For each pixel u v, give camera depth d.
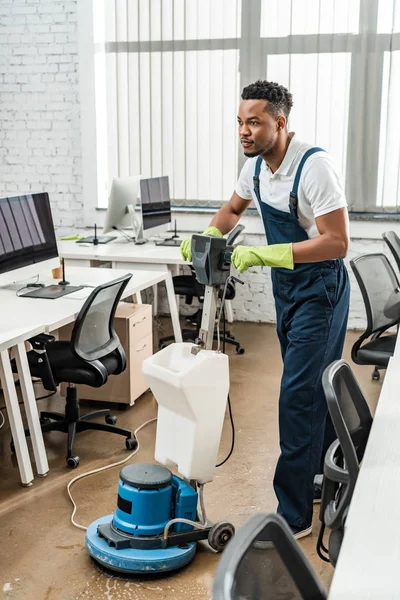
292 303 2.77
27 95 6.32
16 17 6.20
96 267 5.13
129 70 6.01
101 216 6.36
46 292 3.95
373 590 1.17
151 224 5.47
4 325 3.30
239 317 6.19
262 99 2.55
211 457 2.67
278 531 1.12
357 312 5.89
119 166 6.20
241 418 4.09
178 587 2.54
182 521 2.64
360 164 5.64
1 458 3.57
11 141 6.43
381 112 5.55
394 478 1.61
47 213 4.09
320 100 5.64
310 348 2.71
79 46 6.09
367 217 5.64
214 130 5.92
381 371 4.92
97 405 4.26
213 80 5.86
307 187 2.59
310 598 1.18
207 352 2.57
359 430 2.14
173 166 6.07
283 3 5.59
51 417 3.85
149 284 4.30
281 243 2.77
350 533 1.36
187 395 2.53
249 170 2.86
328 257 2.58
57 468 3.46
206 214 6.03
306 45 5.60
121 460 3.54
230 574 0.98
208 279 2.52
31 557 2.71
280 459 2.82
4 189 6.51
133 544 2.61
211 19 5.77
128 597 2.48
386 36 5.43
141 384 4.28
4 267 3.74
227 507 3.07
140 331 4.21
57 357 3.63
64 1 6.07
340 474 1.95
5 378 3.19
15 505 3.10
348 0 5.46
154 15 5.88
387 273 3.98
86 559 2.71
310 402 2.72
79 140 6.30
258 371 4.91
